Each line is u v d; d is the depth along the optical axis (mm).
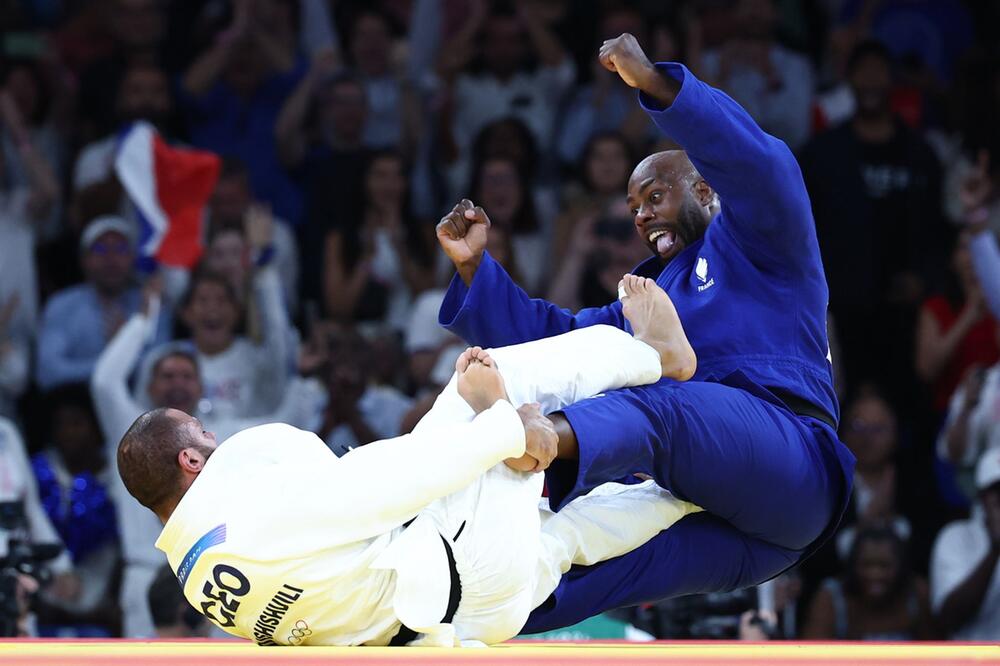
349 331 25141
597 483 11641
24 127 30344
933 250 28391
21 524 18078
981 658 10938
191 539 11156
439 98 30891
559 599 12078
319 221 28969
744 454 11898
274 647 11047
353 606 11055
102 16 32656
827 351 13016
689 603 18703
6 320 26953
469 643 11297
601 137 28312
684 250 13305
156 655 10695
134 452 11672
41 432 26547
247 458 11438
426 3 31953
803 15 33500
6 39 32062
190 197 25516
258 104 30641
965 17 33344
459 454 10945
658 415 11664
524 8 31109
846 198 28016
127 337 23828
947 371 27344
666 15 31297
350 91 29766
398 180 29016
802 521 12438
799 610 22547
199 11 32344
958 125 30781
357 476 10938
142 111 29875
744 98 30391
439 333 26484
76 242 29219
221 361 25031
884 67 28219
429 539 11070
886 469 24828
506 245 26812
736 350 12586
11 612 17641
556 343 11930
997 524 22594
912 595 22391
